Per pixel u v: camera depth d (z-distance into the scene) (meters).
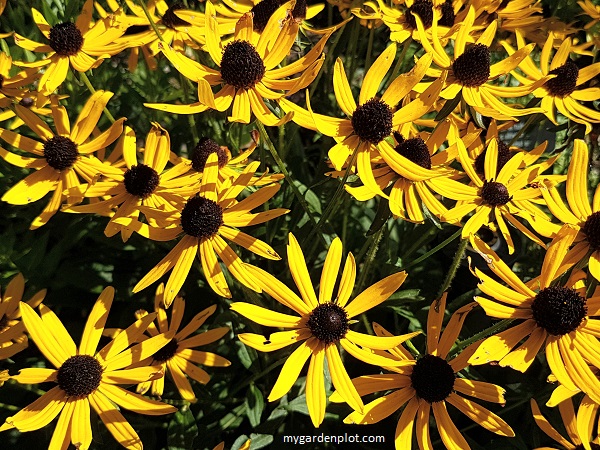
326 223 0.35
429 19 0.36
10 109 0.35
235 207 0.30
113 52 0.35
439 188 0.31
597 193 0.30
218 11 0.35
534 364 0.38
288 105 0.30
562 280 0.31
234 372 0.36
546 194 0.31
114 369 0.28
